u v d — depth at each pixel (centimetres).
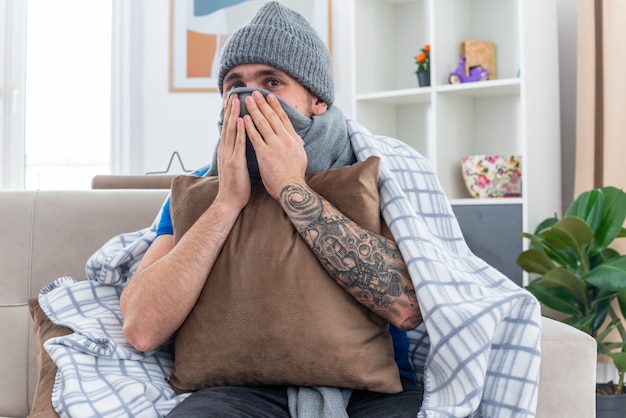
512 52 315
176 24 393
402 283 128
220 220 132
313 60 143
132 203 178
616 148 281
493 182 293
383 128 339
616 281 224
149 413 126
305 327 121
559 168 306
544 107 294
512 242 279
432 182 152
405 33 345
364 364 123
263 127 134
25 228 175
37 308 155
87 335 137
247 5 389
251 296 124
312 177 138
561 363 125
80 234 175
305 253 126
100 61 418
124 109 398
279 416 119
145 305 131
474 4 324
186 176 146
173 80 394
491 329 122
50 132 421
